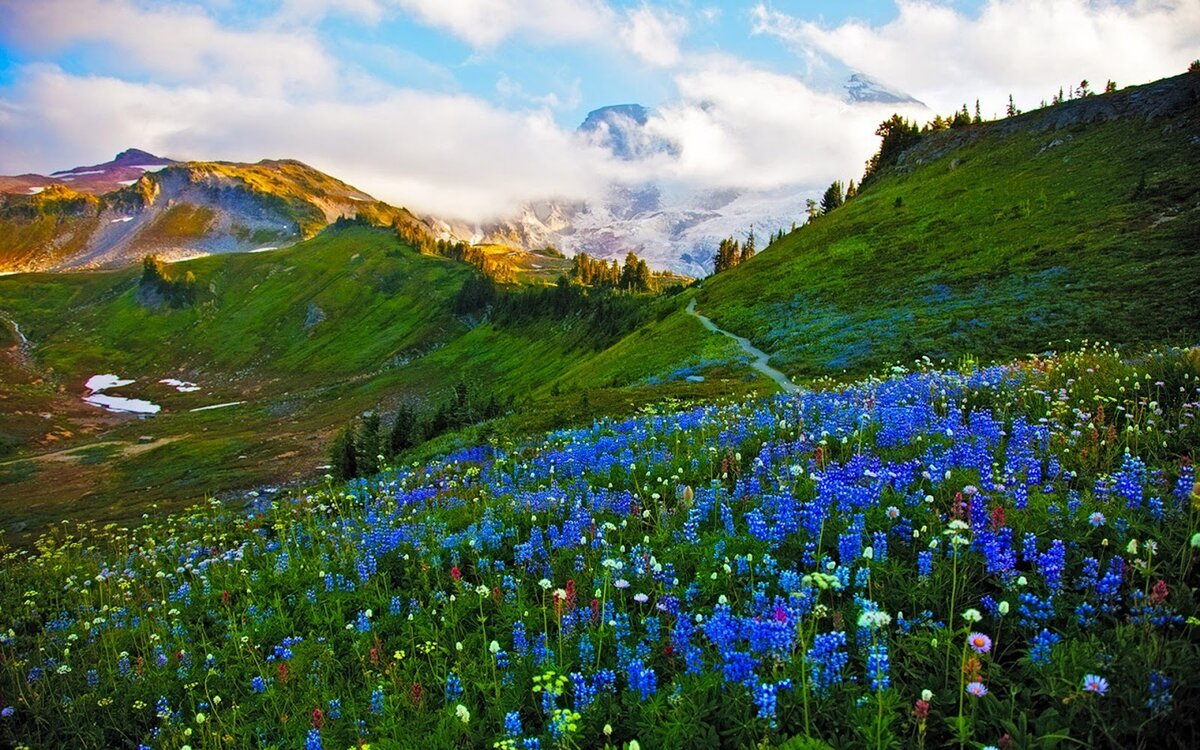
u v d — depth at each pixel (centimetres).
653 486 1291
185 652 1042
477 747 661
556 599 780
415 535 1270
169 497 8994
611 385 8419
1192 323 4666
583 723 623
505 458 2300
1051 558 632
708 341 8919
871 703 549
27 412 18012
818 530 827
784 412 1734
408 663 842
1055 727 493
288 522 2045
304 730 776
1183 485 709
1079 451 958
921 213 11362
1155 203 7506
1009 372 1817
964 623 653
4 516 9012
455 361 18588
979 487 862
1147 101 10531
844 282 9419
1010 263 7481
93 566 2038
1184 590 595
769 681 591
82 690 1059
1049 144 11294
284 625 1084
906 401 1566
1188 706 482
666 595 758
